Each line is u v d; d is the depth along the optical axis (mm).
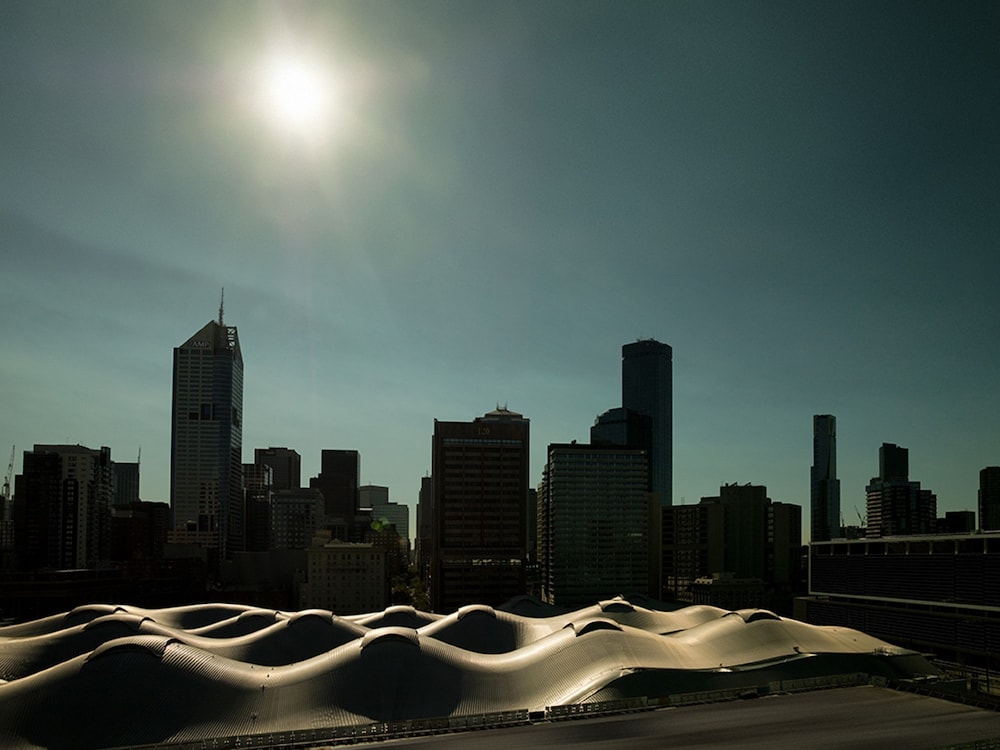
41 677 114500
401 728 100125
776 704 111750
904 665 154375
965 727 98312
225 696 115000
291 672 125188
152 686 113750
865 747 89312
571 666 133250
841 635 173125
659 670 130875
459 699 119938
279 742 96125
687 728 98312
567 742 92250
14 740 101188
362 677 121125
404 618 199500
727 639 160000
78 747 101812
